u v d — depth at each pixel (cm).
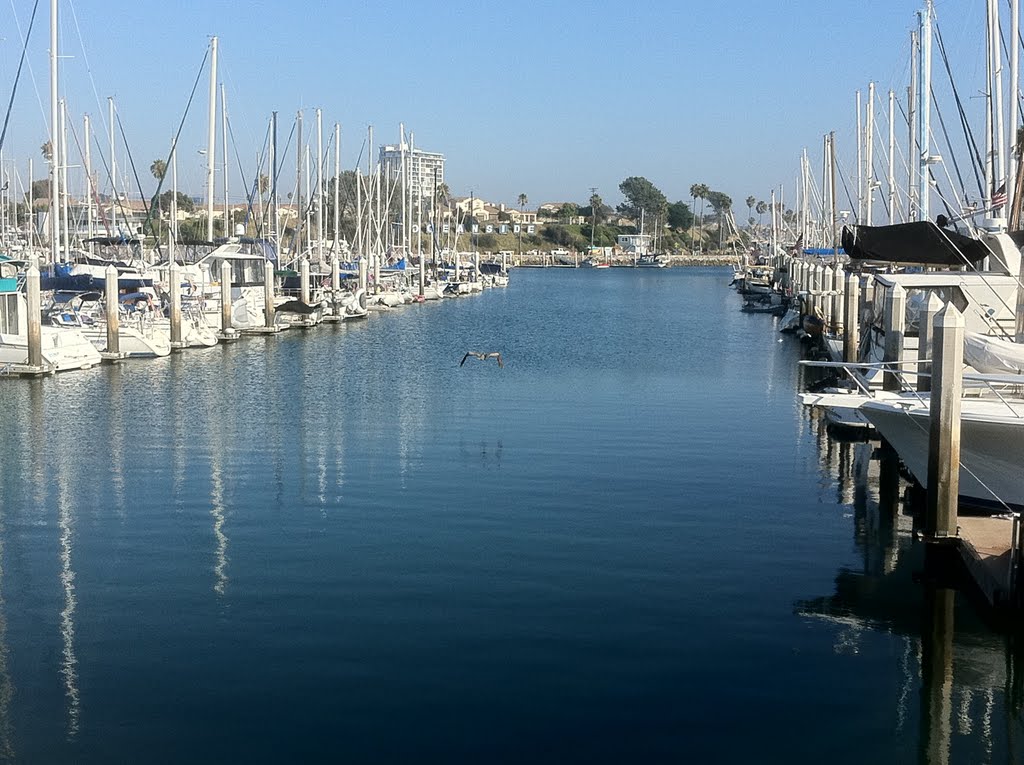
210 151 6425
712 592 1714
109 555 1895
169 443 2892
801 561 1881
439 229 14150
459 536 2006
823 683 1396
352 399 3731
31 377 4062
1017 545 1581
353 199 12156
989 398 2055
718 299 11350
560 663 1434
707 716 1298
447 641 1498
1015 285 2905
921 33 4647
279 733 1245
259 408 3503
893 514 2192
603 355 5359
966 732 1281
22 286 4272
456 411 3466
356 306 7438
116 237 6325
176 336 5031
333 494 2328
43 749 1212
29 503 2255
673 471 2561
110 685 1367
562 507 2220
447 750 1210
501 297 11306
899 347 2764
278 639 1508
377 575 1780
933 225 3209
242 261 6512
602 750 1216
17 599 1675
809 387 3872
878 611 1647
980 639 1546
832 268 6488
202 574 1791
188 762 1187
